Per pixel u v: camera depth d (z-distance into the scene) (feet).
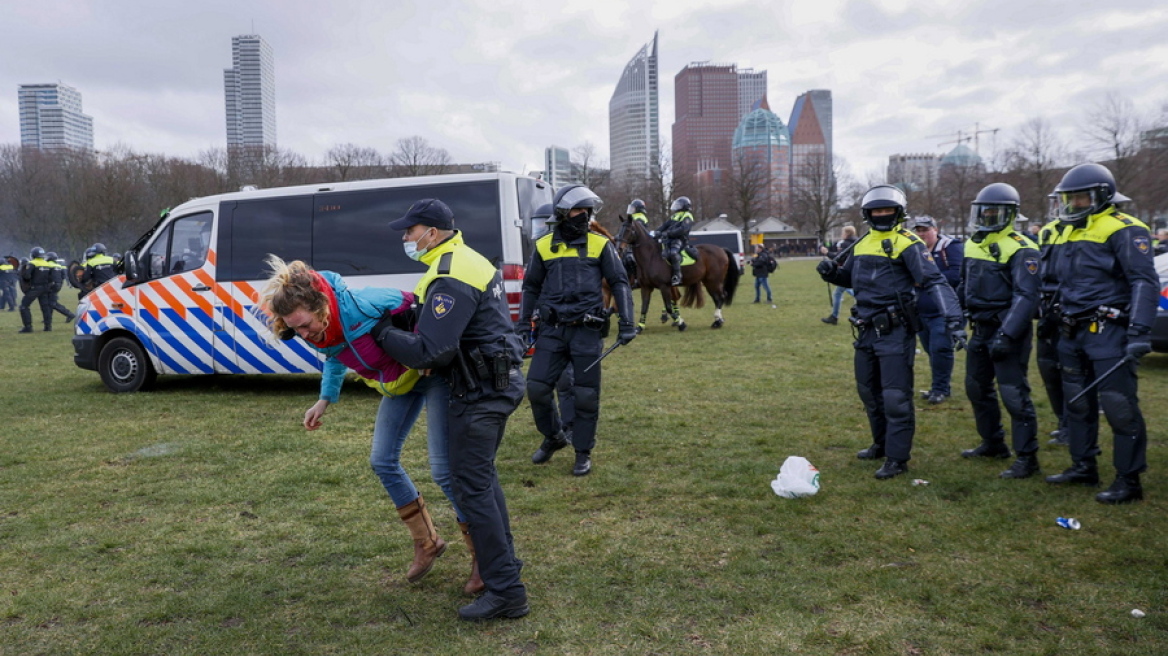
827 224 245.45
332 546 14.11
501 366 11.25
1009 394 17.49
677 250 47.70
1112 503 15.65
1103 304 15.75
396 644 10.70
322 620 11.43
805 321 53.42
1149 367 31.60
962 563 12.95
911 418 17.78
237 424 24.31
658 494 16.85
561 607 11.69
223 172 201.67
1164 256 29.60
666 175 209.67
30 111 565.94
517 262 27.99
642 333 48.11
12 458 20.33
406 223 11.27
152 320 30.01
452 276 10.80
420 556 12.48
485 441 11.20
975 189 177.06
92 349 30.63
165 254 29.99
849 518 15.14
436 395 11.74
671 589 12.19
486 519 11.18
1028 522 14.76
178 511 16.17
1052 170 148.77
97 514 16.01
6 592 12.42
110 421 25.00
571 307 18.11
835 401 26.30
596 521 15.26
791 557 13.32
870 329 18.49
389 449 12.17
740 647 10.43
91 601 12.11
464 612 11.29
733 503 16.16
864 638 10.56
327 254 28.53
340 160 215.10
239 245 29.14
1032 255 17.42
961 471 18.13
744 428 22.77
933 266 17.94
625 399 27.27
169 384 32.63
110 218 167.32
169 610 11.72
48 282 57.36
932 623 10.98
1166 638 10.45
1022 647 10.31
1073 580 12.23
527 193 29.63
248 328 28.91
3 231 182.70
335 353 11.23
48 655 10.53
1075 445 16.80
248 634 11.02
